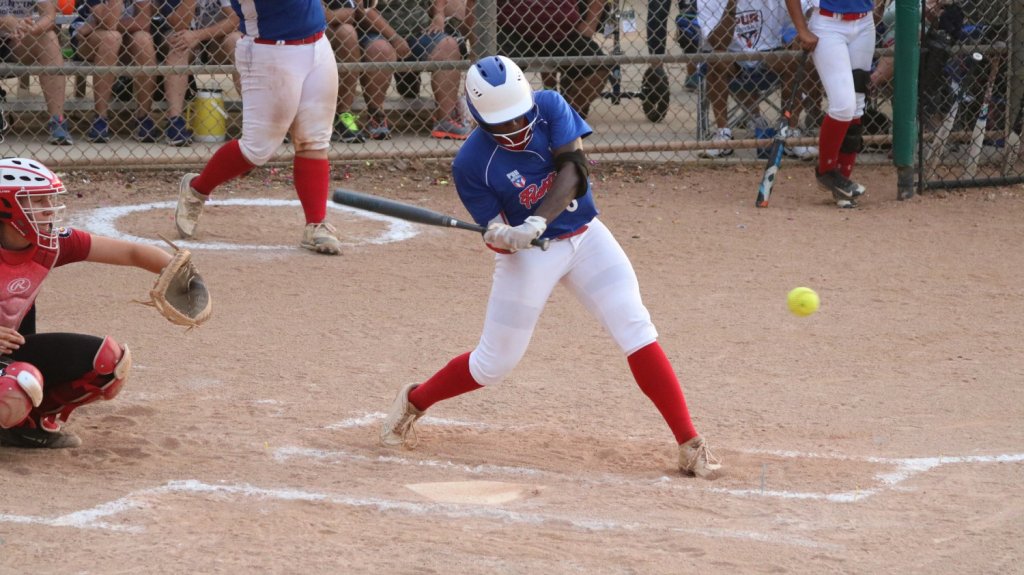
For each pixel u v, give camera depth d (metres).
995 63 25.88
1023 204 24.59
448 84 27.91
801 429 12.49
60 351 10.77
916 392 13.80
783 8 26.95
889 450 11.79
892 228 22.58
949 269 19.70
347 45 26.91
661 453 11.73
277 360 14.70
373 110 28.06
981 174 26.70
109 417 12.30
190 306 11.33
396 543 8.92
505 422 12.66
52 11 25.73
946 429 12.46
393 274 19.16
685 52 29.72
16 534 8.92
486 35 26.45
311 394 13.42
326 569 8.34
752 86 28.11
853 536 9.31
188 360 14.59
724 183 26.45
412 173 26.53
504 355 11.10
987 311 17.34
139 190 24.55
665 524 9.55
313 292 17.98
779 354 15.33
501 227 10.20
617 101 32.88
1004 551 8.99
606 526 9.45
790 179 26.84
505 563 8.54
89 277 18.52
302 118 19.78
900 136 24.48
